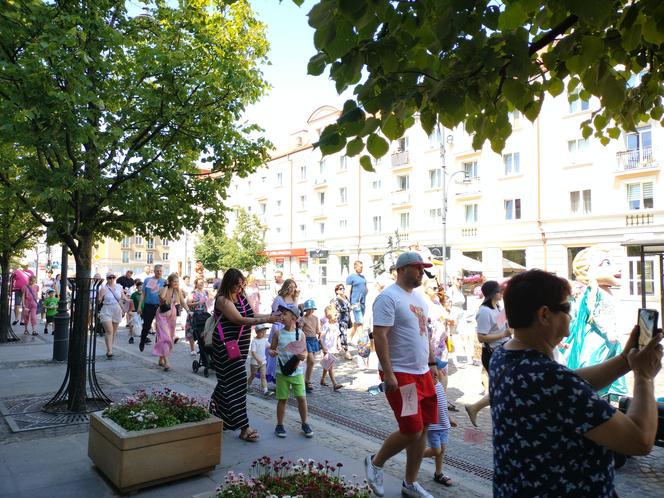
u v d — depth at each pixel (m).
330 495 3.00
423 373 4.11
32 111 5.36
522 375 1.77
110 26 6.43
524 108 3.26
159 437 4.15
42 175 5.82
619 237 24.38
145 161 6.77
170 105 6.73
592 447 1.65
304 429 5.69
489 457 5.30
